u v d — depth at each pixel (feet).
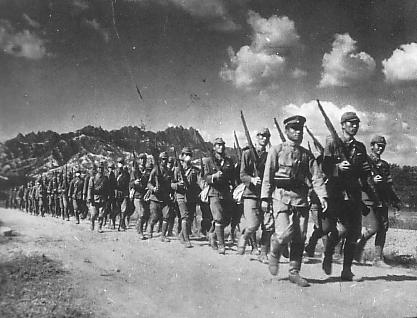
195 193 23.93
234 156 22.00
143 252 19.93
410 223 28.09
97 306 13.12
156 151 25.13
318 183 16.05
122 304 13.35
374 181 19.49
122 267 16.93
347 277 16.63
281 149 15.98
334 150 16.96
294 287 15.42
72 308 12.67
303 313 13.57
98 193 30.17
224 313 13.43
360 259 20.18
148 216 26.99
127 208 31.14
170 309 13.43
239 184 21.11
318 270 17.72
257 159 19.27
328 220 17.04
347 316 12.94
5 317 11.74
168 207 24.84
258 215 19.15
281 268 16.97
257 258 18.74
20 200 40.75
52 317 11.98
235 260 18.42
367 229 19.65
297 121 15.93
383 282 16.47
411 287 15.83
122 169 30.66
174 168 24.34
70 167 29.66
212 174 21.15
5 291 13.21
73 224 33.99
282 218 15.88
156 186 24.88
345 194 16.83
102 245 21.52
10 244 19.77
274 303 13.71
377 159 20.34
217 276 16.01
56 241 21.81
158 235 26.48
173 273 16.28
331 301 14.26
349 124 17.07
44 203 40.88
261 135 19.48
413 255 21.59
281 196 15.89
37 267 15.60
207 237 24.88
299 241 15.88
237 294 14.58
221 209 20.88
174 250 20.54
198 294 14.38
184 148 24.09
